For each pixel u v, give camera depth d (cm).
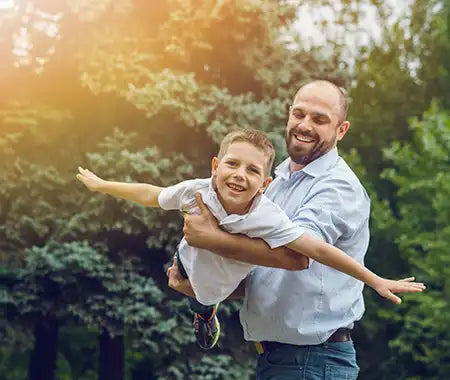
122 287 1326
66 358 1828
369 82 2069
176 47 1423
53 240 1345
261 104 1422
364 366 1766
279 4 1577
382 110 2044
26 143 1419
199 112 1364
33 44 1494
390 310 1659
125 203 1330
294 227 333
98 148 1453
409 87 2062
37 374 1536
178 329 1348
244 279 381
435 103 1756
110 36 1424
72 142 1448
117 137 1387
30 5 1472
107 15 1423
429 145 1669
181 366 1346
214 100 1399
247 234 335
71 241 1376
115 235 1403
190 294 378
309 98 372
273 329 370
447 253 1589
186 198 345
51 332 1521
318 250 330
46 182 1391
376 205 1770
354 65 2094
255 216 331
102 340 1517
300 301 363
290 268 336
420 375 1709
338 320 367
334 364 370
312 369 368
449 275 1591
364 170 1825
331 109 371
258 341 382
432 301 1574
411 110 2039
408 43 2086
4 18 1467
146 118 1420
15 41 1492
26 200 1380
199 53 1484
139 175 1340
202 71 1521
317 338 364
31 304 1356
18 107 1424
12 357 1797
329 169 374
